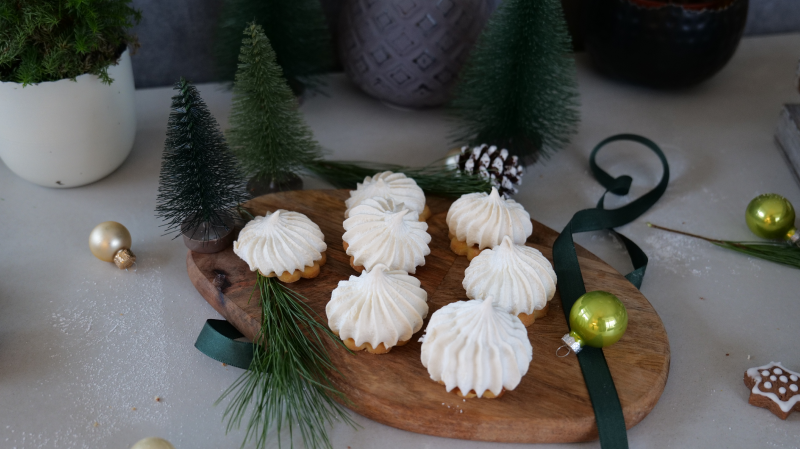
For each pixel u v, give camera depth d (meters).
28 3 0.52
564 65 0.63
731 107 0.75
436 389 0.45
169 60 0.74
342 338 0.47
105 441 0.44
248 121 0.58
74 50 0.54
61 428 0.45
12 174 0.63
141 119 0.70
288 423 0.46
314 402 0.46
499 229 0.53
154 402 0.46
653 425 0.46
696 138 0.71
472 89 0.65
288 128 0.59
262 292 0.50
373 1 0.66
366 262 0.51
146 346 0.50
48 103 0.55
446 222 0.56
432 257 0.54
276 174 0.61
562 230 0.59
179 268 0.55
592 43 0.75
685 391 0.48
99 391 0.47
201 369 0.49
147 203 0.61
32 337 0.50
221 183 0.52
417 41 0.66
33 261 0.55
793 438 0.46
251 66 0.56
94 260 0.56
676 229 0.61
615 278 0.53
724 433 0.46
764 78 0.80
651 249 0.59
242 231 0.52
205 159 0.51
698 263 0.58
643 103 0.76
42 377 0.47
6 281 0.53
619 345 0.48
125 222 0.59
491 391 0.44
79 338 0.50
